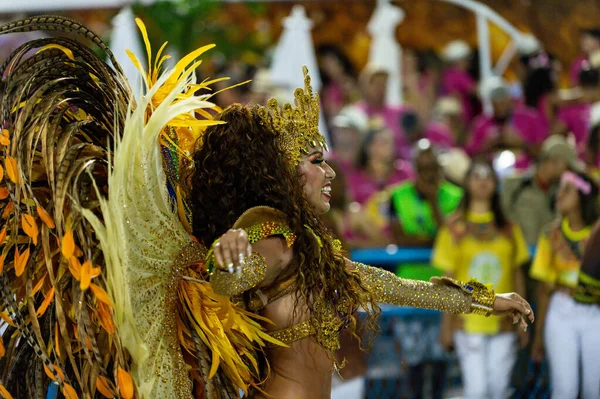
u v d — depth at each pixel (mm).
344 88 15188
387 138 11914
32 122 4219
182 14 12906
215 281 4000
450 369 8359
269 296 4387
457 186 10570
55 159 4180
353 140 11953
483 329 8172
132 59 4324
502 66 14562
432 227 10125
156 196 4262
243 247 3832
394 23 14602
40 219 4277
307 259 4375
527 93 13297
